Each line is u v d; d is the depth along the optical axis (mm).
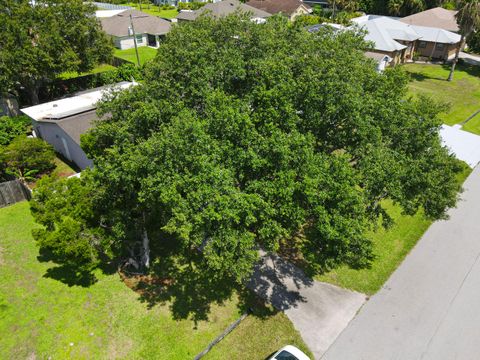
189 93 17250
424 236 21156
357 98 15398
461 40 43250
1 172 24438
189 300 16641
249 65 17875
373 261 19188
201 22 20969
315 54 17969
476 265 19219
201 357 14328
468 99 41062
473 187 25844
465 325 15969
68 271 17891
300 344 14953
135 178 14133
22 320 15461
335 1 65438
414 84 44688
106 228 16312
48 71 31469
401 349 14891
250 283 17641
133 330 15219
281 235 13727
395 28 52250
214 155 13305
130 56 52375
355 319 16062
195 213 12469
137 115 15781
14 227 20625
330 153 17281
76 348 14438
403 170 14875
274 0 71812
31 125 31031
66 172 25938
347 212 13680
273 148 13336
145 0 96375
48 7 31703
